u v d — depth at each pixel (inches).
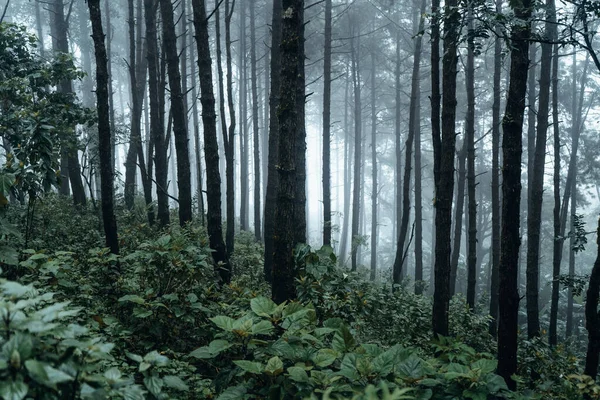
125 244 377.7
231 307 233.5
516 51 234.8
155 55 490.0
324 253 305.9
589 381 156.3
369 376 137.4
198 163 595.2
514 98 235.1
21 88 390.0
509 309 238.5
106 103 306.3
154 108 484.7
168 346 215.0
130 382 107.3
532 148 708.0
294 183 248.1
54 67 415.2
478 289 1026.1
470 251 510.9
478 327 407.2
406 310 377.1
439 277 328.2
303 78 409.7
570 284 349.4
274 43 468.8
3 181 193.9
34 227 369.1
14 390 79.1
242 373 154.5
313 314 186.9
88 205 560.1
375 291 389.4
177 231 395.5
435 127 340.8
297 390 141.2
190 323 224.7
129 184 609.9
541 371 326.3
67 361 95.6
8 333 91.9
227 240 473.7
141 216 547.8
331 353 152.9
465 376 139.4
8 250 187.2
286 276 247.9
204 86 351.6
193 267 233.0
